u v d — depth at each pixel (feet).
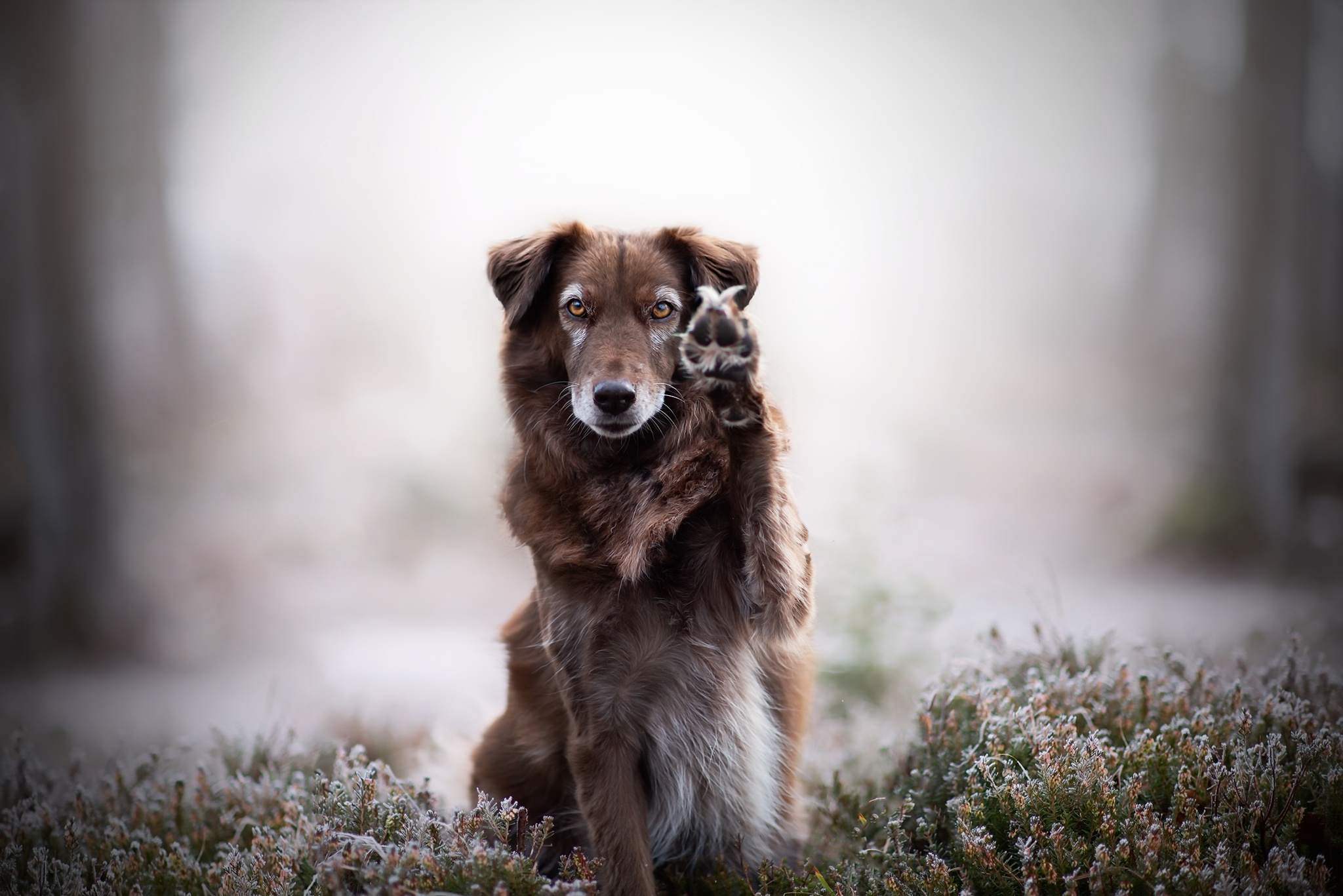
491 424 50.90
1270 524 38.73
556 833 11.77
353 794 10.66
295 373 78.13
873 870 9.95
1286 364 39.55
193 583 40.52
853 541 20.54
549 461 11.30
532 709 11.85
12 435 45.83
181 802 12.71
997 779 10.42
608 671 10.72
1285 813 9.43
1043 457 58.95
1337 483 43.34
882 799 11.17
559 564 10.79
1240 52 40.42
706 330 9.52
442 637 35.45
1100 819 9.54
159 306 63.98
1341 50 46.32
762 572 10.15
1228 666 15.25
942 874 9.18
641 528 10.61
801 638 10.66
